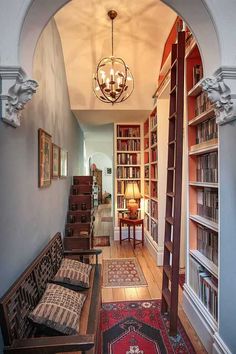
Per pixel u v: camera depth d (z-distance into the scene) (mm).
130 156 5688
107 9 3057
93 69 3947
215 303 1949
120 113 4695
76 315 1666
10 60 1386
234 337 1573
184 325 2354
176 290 2219
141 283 3336
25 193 1844
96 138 8297
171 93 2557
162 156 4141
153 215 4562
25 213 1843
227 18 1489
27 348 1254
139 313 2586
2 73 1377
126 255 4535
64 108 3732
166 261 2619
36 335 1548
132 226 5391
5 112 1408
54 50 3002
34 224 2076
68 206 3996
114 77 3141
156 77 4098
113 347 2072
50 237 2664
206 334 2016
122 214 5629
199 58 2424
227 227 1666
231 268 1612
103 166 13078
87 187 4285
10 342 1280
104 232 6457
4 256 1431
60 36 3434
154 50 3764
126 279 3469
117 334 2240
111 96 3189
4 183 1438
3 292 1407
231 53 1498
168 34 3434
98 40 3578
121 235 5488
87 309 1862
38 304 1650
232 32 1495
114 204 5695
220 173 1763
